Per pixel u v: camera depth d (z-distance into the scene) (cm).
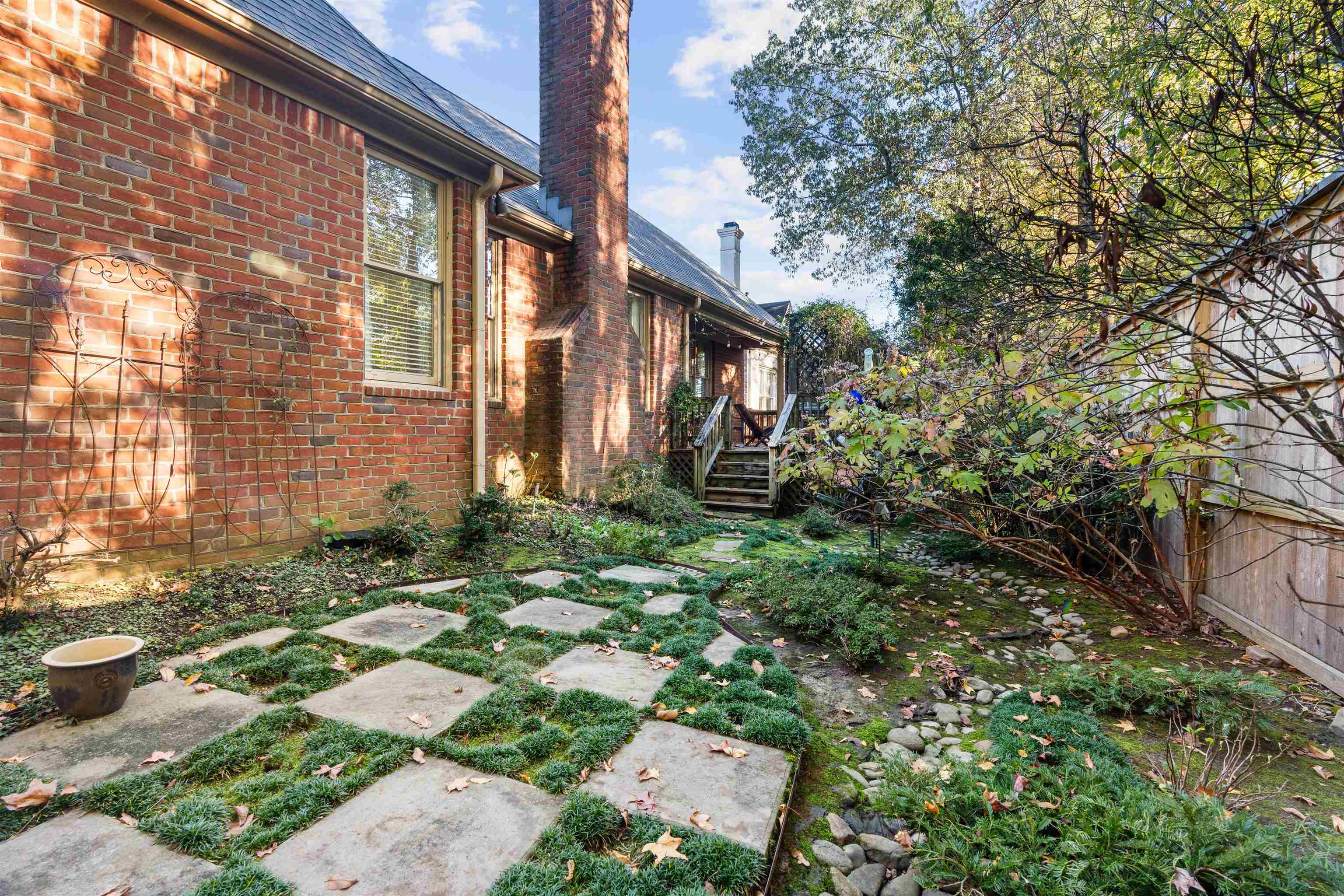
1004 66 537
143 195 356
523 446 753
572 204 793
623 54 848
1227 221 230
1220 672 279
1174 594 424
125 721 227
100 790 183
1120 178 217
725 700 262
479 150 552
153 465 363
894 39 1216
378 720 234
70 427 329
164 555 368
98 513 340
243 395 407
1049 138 230
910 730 251
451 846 166
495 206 644
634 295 1009
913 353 509
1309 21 198
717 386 1511
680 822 179
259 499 416
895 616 411
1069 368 273
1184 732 238
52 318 322
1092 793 183
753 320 1391
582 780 199
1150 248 212
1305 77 194
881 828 192
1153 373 321
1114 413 316
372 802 185
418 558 471
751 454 1015
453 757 211
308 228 445
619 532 588
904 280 981
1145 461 304
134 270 353
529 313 765
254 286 412
